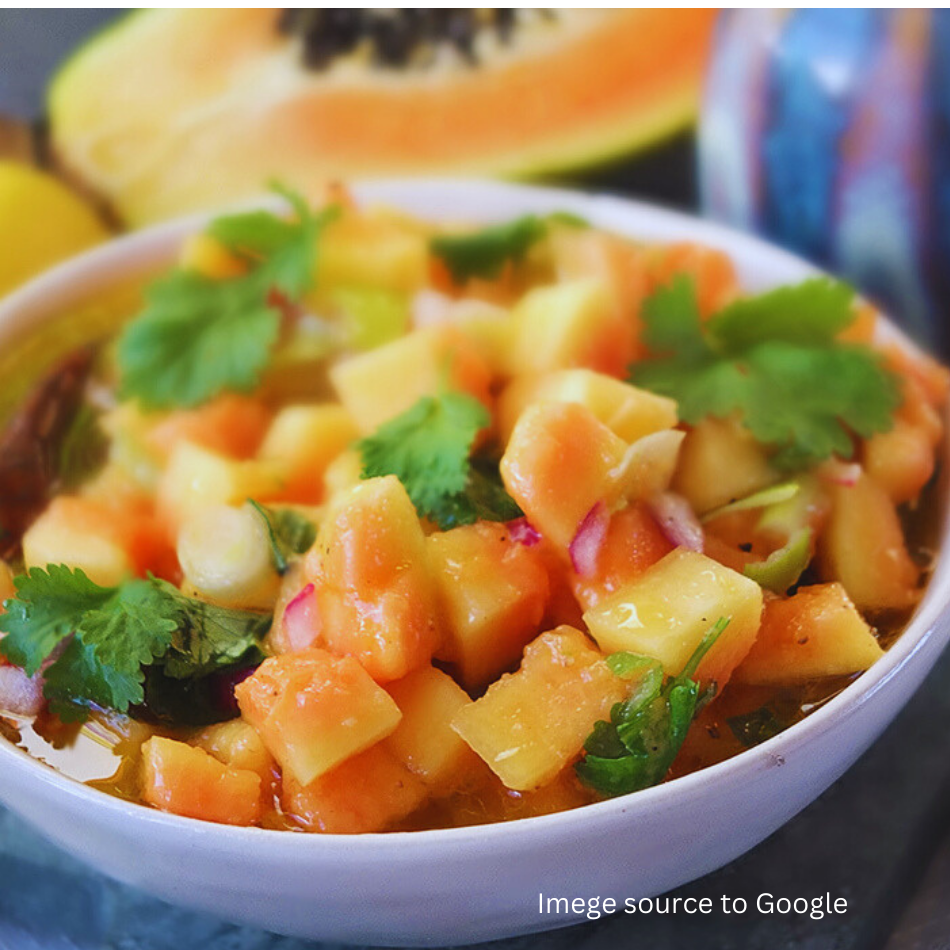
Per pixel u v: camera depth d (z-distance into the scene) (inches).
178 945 13.3
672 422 13.5
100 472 14.4
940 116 16.7
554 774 12.2
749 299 14.4
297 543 13.3
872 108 16.9
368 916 12.1
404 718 12.4
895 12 17.0
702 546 13.1
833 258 17.7
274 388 14.8
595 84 18.7
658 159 18.8
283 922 12.4
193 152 18.7
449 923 12.3
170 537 13.7
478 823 12.3
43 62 19.4
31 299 15.5
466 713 12.3
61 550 13.4
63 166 18.7
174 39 18.7
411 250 15.1
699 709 12.4
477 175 18.7
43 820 12.5
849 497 13.5
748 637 12.5
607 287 14.4
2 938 13.4
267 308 14.9
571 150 18.7
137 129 18.7
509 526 13.0
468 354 14.0
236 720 12.6
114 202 18.7
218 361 14.7
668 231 16.0
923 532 13.9
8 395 15.0
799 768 12.2
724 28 18.2
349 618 12.5
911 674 12.5
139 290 16.0
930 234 17.1
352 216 15.5
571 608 12.9
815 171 17.4
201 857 11.9
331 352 14.9
